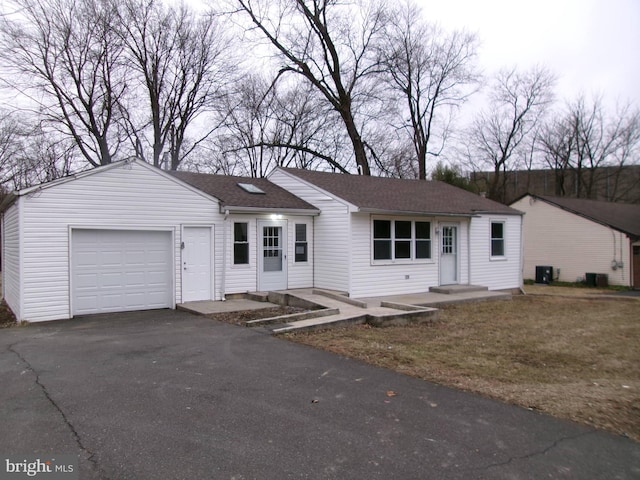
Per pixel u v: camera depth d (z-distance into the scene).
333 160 28.77
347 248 13.06
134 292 11.20
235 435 4.11
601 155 36.31
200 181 14.03
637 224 23.41
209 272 12.30
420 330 9.20
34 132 22.78
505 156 36.72
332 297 11.90
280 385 5.56
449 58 31.77
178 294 11.74
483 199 18.39
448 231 15.71
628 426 4.42
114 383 5.55
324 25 26.61
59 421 4.37
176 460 3.62
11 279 11.73
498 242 17.06
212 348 7.37
